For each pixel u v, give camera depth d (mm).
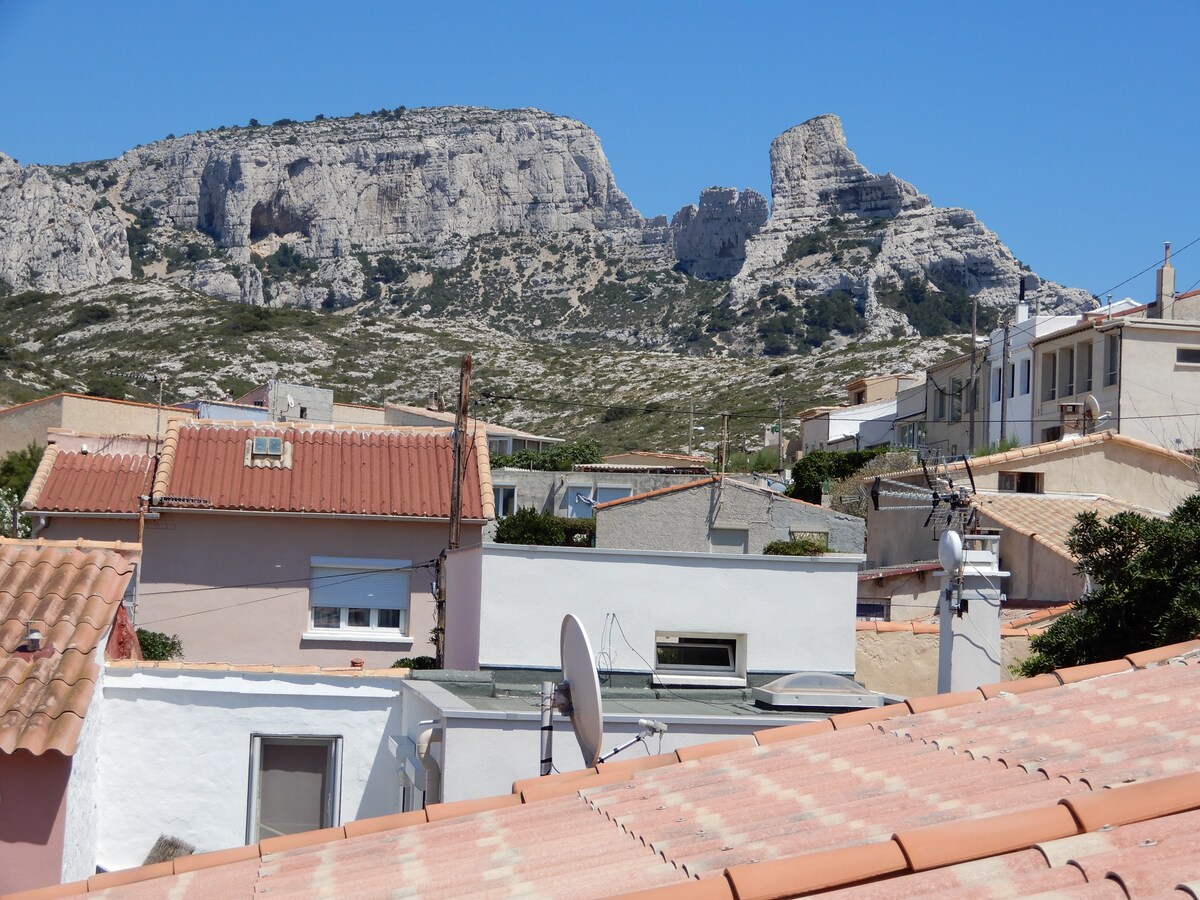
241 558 30812
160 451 32688
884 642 20516
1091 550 16516
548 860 7324
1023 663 17656
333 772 15211
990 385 60031
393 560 31297
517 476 54219
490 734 12875
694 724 13406
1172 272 52031
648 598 16188
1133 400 47375
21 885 12578
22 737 12547
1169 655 9938
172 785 14992
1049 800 6562
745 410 114500
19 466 47250
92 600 14719
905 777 7699
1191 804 5480
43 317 145000
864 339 177625
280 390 63844
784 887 5301
